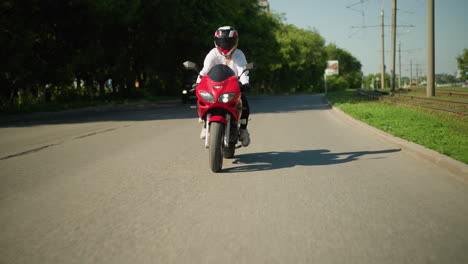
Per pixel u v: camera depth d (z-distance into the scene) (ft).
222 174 18.16
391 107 54.54
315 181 16.58
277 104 88.63
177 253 9.68
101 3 70.90
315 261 9.12
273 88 281.95
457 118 39.06
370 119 40.32
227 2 121.39
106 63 94.12
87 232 11.16
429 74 73.56
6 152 25.12
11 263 9.28
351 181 16.53
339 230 11.00
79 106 77.20
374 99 86.43
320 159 21.58
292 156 22.59
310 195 14.48
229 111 18.04
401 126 33.45
